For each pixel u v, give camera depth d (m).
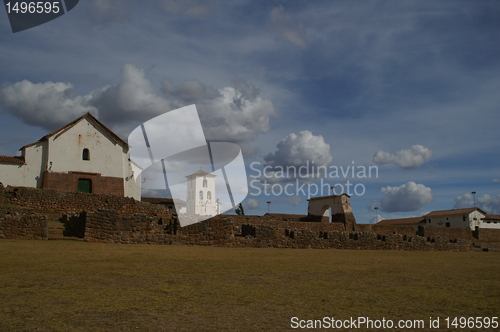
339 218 54.16
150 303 9.86
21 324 7.87
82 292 10.67
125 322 8.24
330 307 10.07
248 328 8.16
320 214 58.47
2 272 13.06
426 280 15.04
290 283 13.23
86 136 48.53
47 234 22.89
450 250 42.72
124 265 15.52
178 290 11.43
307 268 17.42
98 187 48.25
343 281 14.08
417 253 33.53
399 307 10.27
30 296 10.03
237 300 10.49
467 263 23.55
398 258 25.92
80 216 24.56
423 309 10.12
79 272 13.60
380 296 11.55
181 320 8.54
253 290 11.81
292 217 62.91
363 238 36.50
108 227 23.94
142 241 24.77
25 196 36.44
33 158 45.72
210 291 11.47
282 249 29.17
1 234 22.12
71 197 38.66
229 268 16.20
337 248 34.38
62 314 8.64
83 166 47.88
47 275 12.83
